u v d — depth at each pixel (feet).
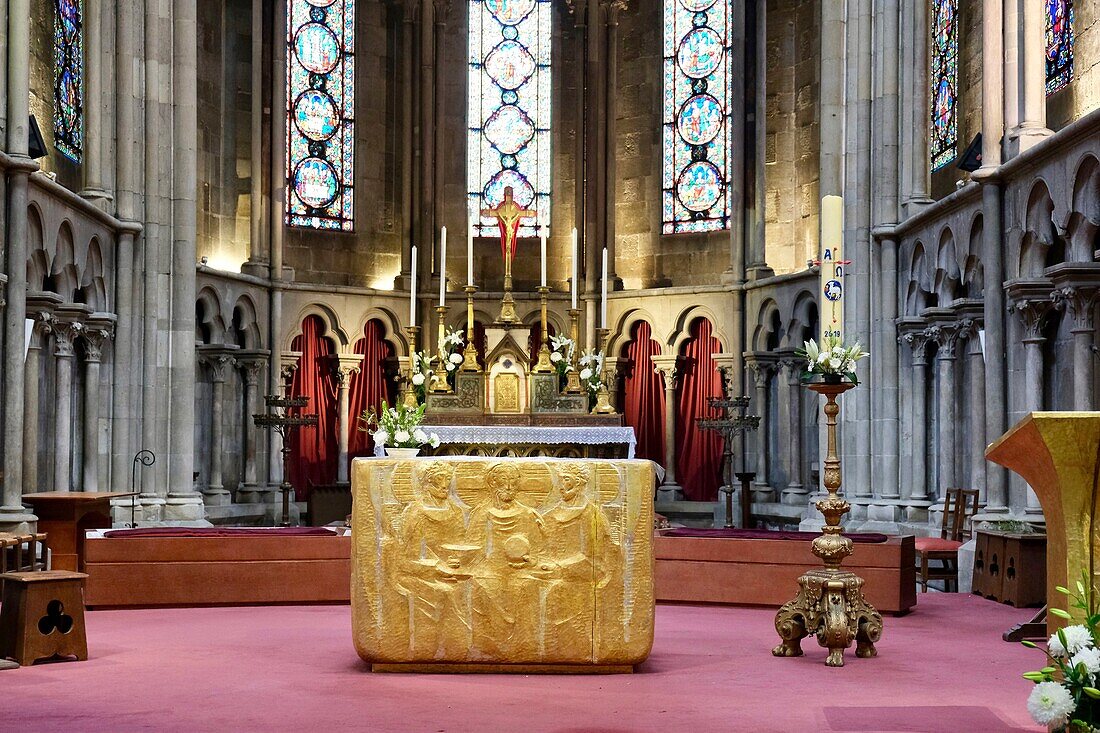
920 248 56.39
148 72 62.13
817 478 67.21
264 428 75.72
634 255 83.66
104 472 59.57
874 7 60.08
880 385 59.00
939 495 54.65
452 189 84.43
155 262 61.93
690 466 79.25
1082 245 41.34
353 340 79.82
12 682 25.44
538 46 85.56
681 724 21.29
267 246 77.46
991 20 47.03
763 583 39.19
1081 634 15.75
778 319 74.90
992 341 46.24
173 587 39.06
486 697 23.81
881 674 26.84
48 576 28.12
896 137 59.00
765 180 76.95
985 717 22.02
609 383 80.07
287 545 40.06
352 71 83.15
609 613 26.68
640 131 83.71
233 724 21.21
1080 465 21.89
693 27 81.87
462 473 26.94
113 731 20.66
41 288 51.93
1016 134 45.34
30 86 54.08
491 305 82.23
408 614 26.58
